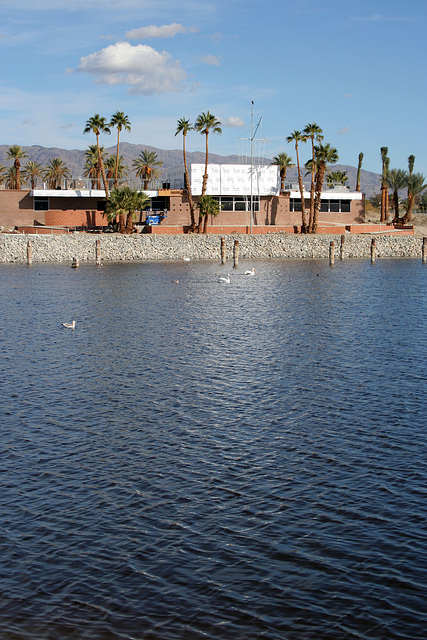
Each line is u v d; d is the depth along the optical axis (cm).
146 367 3041
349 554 1411
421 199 16962
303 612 1230
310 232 11269
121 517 1571
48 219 10762
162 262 9575
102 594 1283
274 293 6038
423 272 8306
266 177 11431
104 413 2344
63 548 1438
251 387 2689
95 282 6869
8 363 3116
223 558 1399
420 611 1231
